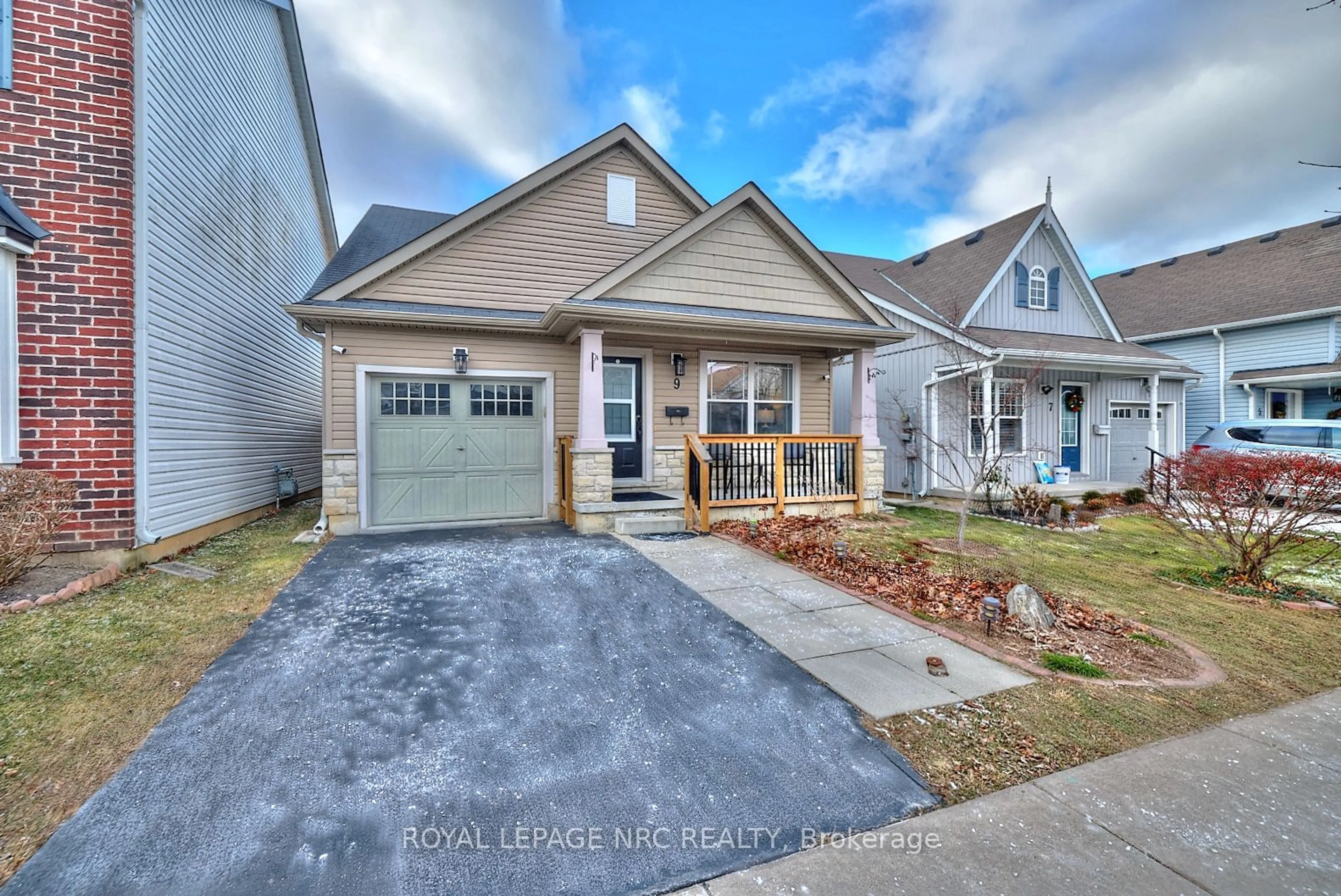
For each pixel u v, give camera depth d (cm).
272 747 258
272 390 990
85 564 516
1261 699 324
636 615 434
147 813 213
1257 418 1470
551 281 885
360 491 747
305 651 361
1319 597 520
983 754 265
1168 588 545
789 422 974
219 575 529
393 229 1048
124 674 324
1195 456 632
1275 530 559
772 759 258
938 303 1248
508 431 829
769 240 872
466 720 285
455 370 791
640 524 722
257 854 194
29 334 499
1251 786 243
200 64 690
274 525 818
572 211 898
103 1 525
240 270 828
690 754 261
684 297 822
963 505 715
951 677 341
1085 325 1370
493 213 853
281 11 995
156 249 578
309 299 748
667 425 904
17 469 455
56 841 197
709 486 730
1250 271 1616
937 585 520
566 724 284
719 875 192
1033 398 1221
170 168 609
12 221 480
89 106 520
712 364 934
